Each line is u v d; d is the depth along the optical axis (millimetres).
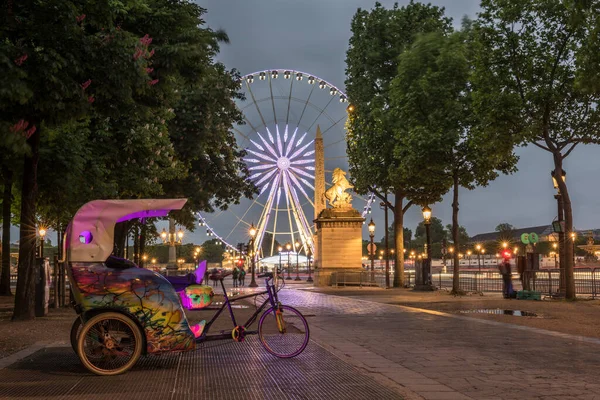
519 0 24516
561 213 28016
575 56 23734
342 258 45500
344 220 45719
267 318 10539
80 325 9656
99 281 8859
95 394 7258
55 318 17750
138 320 8797
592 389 7648
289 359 9695
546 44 25000
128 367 8633
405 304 23672
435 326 15172
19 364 9375
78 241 8898
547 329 14789
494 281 43844
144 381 8023
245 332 9961
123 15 18375
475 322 16172
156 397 7078
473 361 9812
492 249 126125
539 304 22922
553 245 80000
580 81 21250
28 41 13398
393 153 35375
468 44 30484
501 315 18453
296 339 10000
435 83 29750
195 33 19797
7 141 12484
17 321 16625
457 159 30422
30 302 17094
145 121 24453
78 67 13859
